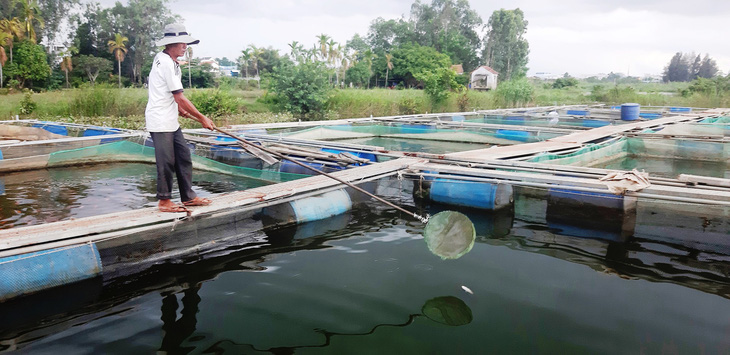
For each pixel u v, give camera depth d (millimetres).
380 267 3941
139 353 2635
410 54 53812
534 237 4840
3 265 3236
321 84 22031
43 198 6609
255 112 22281
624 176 5449
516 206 5738
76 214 5785
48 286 3441
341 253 4301
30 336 2830
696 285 3600
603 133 11125
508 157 7781
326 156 7734
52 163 9094
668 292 3461
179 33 3879
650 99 27719
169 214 4133
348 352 2627
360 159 7391
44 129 12539
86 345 2723
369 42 74250
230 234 4641
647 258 4203
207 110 19750
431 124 14055
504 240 4727
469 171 6168
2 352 2635
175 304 3281
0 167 8445
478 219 5570
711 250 4449
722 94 27000
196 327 2938
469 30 73125
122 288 3553
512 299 3322
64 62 36188
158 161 4051
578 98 30953
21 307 3223
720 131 11688
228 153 8734
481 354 2600
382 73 55031
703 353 2607
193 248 4348
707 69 71625
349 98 22875
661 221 4844
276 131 13125
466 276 3742
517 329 2883
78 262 3582
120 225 3828
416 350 2645
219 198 4754
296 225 5195
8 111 17188
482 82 52562
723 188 5023
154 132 3980
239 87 40000
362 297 3354
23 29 32531
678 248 4500
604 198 5129
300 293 3432
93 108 17906
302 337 2797
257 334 2840
